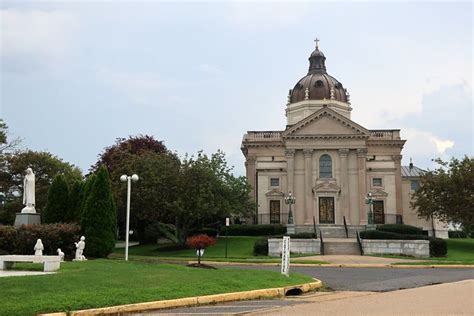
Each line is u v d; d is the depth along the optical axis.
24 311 10.79
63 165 53.91
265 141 64.56
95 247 28.73
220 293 14.56
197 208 43.38
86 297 12.37
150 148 63.91
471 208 45.09
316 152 59.09
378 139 62.66
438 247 40.41
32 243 27.22
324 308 12.71
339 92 68.38
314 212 58.00
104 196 29.53
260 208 60.84
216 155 47.91
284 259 19.88
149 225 51.66
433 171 48.50
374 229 47.59
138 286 14.45
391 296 15.38
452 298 14.68
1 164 51.22
